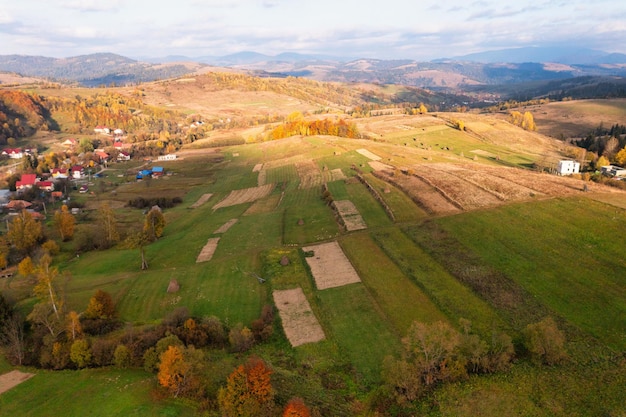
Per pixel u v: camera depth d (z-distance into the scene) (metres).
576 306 48.72
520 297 51.84
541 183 93.06
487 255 62.88
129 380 41.59
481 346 41.03
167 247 86.00
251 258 74.62
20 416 36.62
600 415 34.03
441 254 65.38
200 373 42.03
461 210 81.56
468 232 71.25
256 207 110.44
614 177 110.62
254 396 36.12
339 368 44.41
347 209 92.25
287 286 62.66
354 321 52.25
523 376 39.41
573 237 64.12
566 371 39.50
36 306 51.75
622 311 46.59
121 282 68.81
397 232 76.19
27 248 89.88
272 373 42.78
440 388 38.94
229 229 92.81
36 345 48.06
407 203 89.75
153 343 46.94
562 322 46.44
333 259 70.06
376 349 46.56
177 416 35.91
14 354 46.72
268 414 36.03
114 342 46.88
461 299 53.34
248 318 55.50
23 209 120.50
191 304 59.72
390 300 55.72
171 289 63.72
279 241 81.44
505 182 95.31
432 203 87.31
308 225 88.00
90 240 92.38
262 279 65.75
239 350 48.34
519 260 60.12
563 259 58.72
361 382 41.91
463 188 93.50
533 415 34.75
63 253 88.69
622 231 63.59
